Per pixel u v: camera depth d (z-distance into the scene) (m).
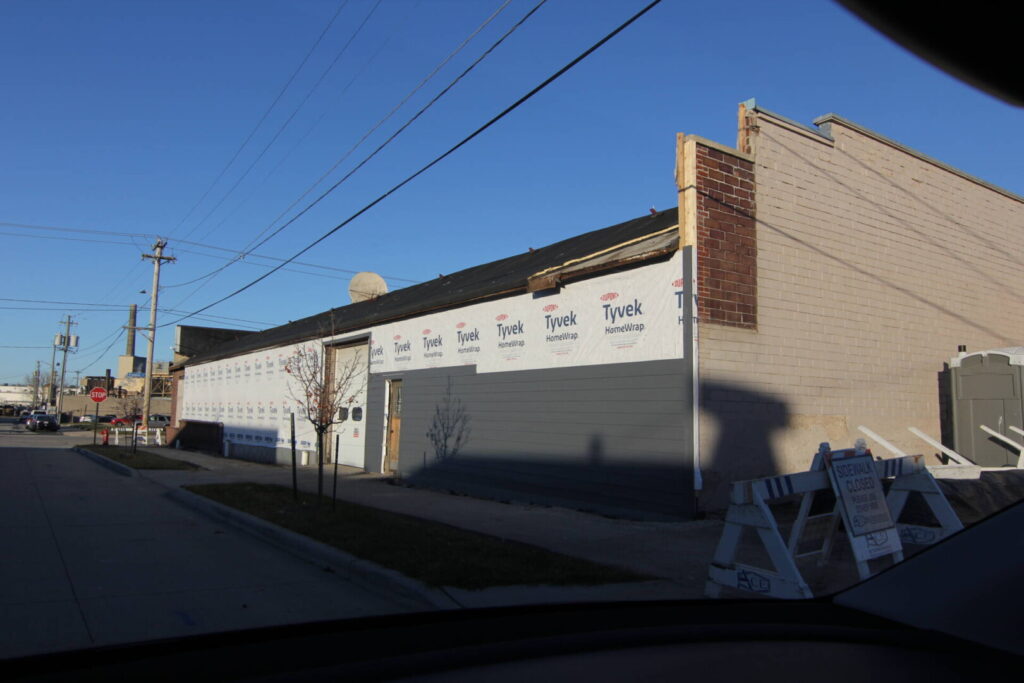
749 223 11.43
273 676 2.46
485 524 10.43
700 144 10.97
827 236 12.59
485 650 2.74
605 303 11.95
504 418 13.90
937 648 2.70
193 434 34.50
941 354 14.34
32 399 134.38
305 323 28.36
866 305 13.06
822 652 2.69
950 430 14.20
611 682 2.41
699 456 10.35
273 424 25.66
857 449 6.41
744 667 2.54
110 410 90.44
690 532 9.51
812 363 12.01
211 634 2.95
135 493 15.07
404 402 17.33
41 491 14.90
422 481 16.17
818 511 9.03
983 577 2.97
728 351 10.87
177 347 41.91
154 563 8.14
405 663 2.58
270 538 9.77
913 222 14.22
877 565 7.09
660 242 11.43
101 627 5.68
